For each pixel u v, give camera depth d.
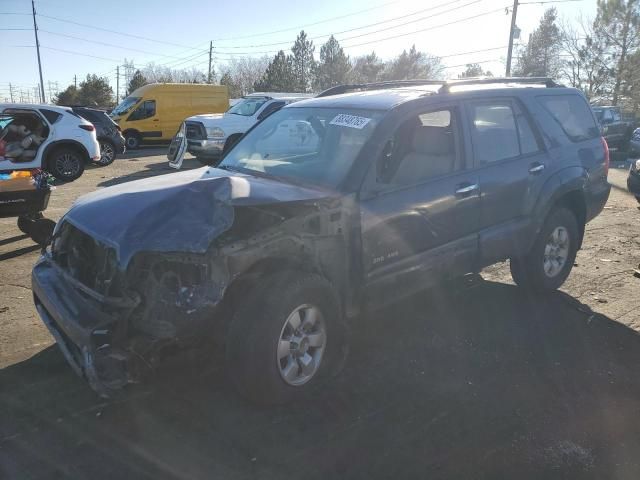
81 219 3.36
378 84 5.12
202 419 3.25
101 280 3.11
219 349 3.41
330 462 2.88
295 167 3.94
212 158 15.14
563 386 3.69
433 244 4.05
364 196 3.57
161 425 3.19
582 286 5.69
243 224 3.19
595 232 8.18
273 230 3.17
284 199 3.21
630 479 2.81
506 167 4.59
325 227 3.37
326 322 3.46
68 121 12.83
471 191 4.25
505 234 4.62
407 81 4.97
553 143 5.12
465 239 4.29
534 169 4.84
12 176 6.68
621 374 3.87
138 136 22.34
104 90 72.19
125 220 3.10
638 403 3.51
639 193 8.88
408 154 3.91
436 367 3.91
